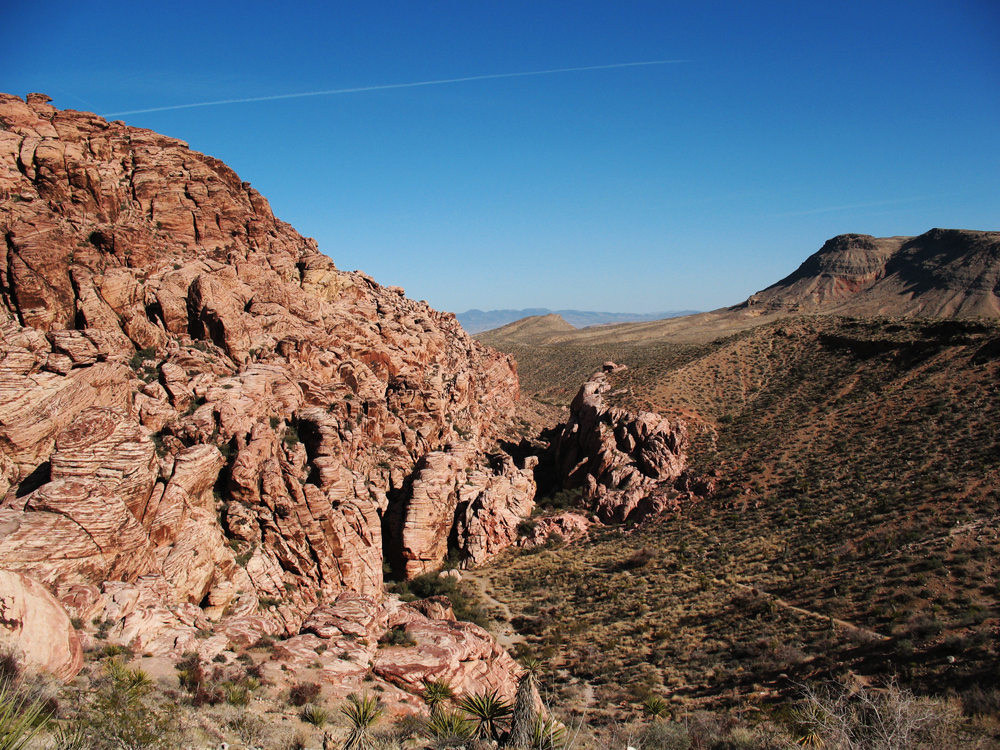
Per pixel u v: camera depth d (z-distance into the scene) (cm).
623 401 8894
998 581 3769
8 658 1745
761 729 2384
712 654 4019
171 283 5334
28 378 3641
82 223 5206
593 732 2528
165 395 4519
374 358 7262
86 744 1360
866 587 4216
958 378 7112
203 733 1898
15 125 5453
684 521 6619
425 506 6175
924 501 5141
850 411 7481
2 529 2825
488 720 1739
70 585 2817
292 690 2706
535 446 10200
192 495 4109
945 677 2945
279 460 4756
